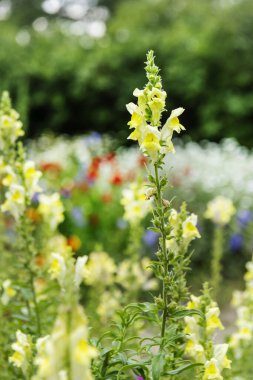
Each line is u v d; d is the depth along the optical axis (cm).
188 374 336
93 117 1906
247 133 1789
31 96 1878
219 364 276
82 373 162
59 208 476
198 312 256
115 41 1973
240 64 1791
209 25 1827
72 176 1059
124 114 1892
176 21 2086
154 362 237
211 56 1792
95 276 529
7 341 382
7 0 3281
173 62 1823
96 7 3344
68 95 1889
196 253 898
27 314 402
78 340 159
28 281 375
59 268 300
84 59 1908
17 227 383
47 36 2022
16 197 374
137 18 2141
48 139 1347
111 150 1317
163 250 258
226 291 827
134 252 529
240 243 888
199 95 1808
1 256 520
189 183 1034
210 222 932
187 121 1845
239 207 1019
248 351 421
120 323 290
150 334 523
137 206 495
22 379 356
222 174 1130
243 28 1803
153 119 254
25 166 381
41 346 233
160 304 256
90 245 835
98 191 927
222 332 600
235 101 1761
